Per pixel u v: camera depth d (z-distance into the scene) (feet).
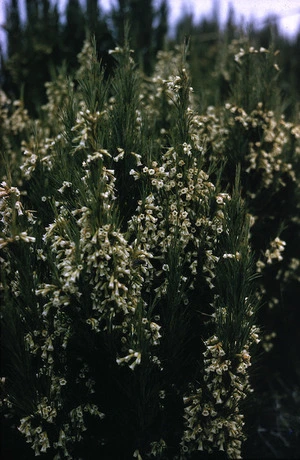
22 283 8.55
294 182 12.08
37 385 8.69
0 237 8.30
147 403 8.69
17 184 10.37
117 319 8.25
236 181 8.71
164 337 8.66
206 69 18.16
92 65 8.53
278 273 11.95
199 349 9.30
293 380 13.80
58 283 7.95
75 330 8.41
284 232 12.12
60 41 15.89
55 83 12.29
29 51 15.75
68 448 8.85
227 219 8.61
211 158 10.33
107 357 8.71
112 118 8.73
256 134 11.16
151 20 16.56
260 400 12.32
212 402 8.50
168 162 8.63
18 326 8.63
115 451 9.58
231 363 8.43
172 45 17.17
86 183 7.86
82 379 8.86
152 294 8.89
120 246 7.59
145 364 8.15
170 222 8.45
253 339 8.88
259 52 11.43
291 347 13.70
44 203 9.32
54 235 8.27
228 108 10.89
